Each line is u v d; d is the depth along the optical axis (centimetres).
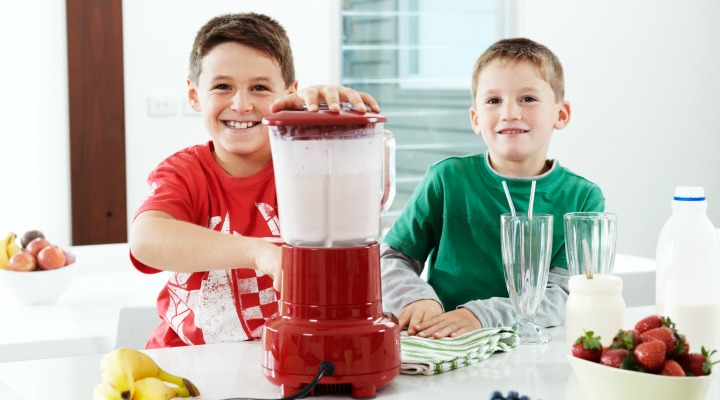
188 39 379
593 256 125
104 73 369
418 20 420
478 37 432
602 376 97
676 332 99
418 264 163
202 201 148
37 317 199
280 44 149
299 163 105
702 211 119
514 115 155
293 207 107
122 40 370
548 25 427
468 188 160
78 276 240
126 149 377
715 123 462
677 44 449
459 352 119
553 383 111
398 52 420
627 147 448
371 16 412
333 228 107
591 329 117
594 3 432
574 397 105
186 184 146
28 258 211
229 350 128
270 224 150
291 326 107
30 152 366
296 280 107
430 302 141
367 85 415
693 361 97
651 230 459
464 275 158
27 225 370
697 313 117
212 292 145
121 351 103
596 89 438
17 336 182
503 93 156
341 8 405
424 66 425
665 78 450
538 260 129
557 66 161
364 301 107
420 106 427
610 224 125
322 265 106
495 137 158
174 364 120
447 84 430
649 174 454
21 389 111
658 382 94
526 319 134
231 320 145
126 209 379
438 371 115
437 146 432
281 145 105
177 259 123
